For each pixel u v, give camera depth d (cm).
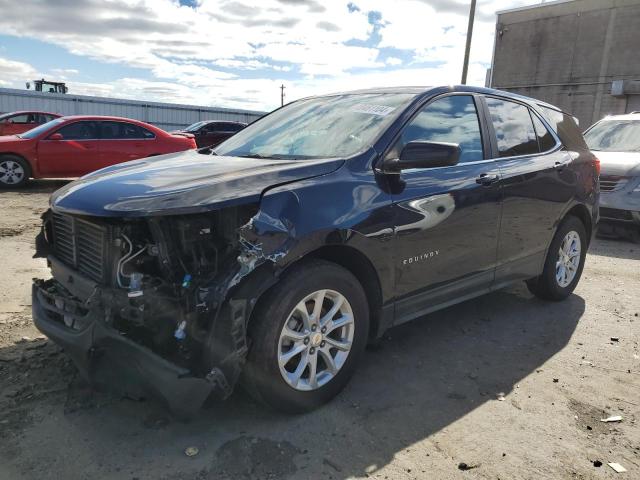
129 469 243
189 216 251
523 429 287
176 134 1368
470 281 382
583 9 3116
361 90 404
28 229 720
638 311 477
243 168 297
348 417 291
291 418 287
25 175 1078
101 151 1127
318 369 303
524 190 410
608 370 359
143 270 258
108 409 288
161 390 239
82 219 271
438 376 343
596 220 514
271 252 253
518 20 3419
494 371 353
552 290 480
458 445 271
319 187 283
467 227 363
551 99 3325
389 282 317
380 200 305
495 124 409
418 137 342
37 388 305
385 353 375
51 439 262
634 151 825
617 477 250
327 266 282
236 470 245
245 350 250
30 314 412
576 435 282
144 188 265
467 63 2050
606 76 3070
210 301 243
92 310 257
